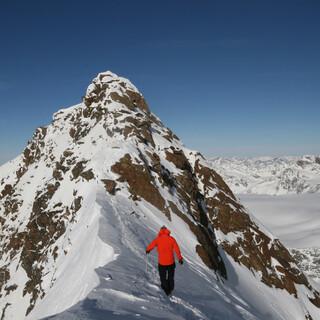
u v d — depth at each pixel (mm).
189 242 36625
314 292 54312
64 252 30094
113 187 38000
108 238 23031
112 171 40875
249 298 39125
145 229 30344
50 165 68312
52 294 21219
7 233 57438
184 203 46625
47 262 35062
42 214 44750
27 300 36844
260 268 49469
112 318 10086
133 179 41000
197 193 55906
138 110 64812
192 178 57719
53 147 73250
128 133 51906
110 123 55094
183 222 40375
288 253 57812
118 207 33531
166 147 57281
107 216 29219
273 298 45031
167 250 14766
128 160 42594
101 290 13031
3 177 84312
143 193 40219
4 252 52688
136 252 21547
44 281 31688
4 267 47562
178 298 14992
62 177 50344
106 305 11477
